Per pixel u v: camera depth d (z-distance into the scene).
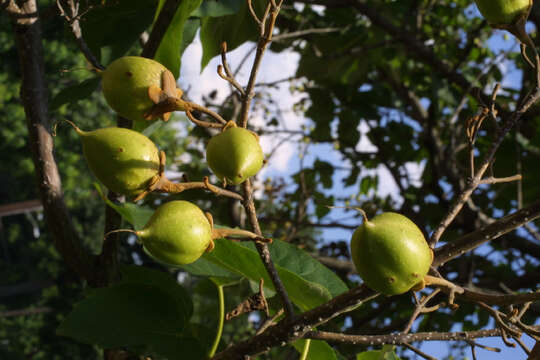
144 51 0.48
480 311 1.21
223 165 0.35
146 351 0.47
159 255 0.35
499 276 1.29
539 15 0.83
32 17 0.48
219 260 0.46
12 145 4.77
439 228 0.36
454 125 1.29
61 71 0.45
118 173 0.35
